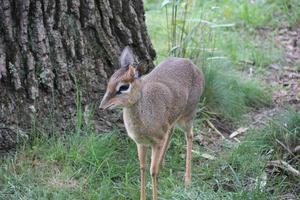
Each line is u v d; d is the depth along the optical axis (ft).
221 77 32.09
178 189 23.95
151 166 23.02
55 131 25.63
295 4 42.80
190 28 36.60
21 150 24.82
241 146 27.02
